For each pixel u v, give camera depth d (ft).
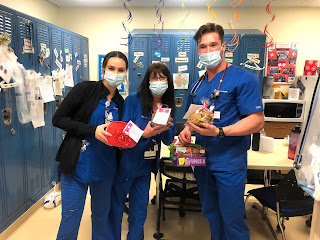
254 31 12.66
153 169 5.88
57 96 9.60
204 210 5.56
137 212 5.71
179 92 12.51
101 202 5.47
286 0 11.98
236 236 5.13
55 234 7.11
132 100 5.57
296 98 12.70
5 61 6.33
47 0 12.30
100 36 13.79
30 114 7.70
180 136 5.32
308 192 3.94
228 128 4.63
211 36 4.84
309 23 13.28
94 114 5.11
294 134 6.59
